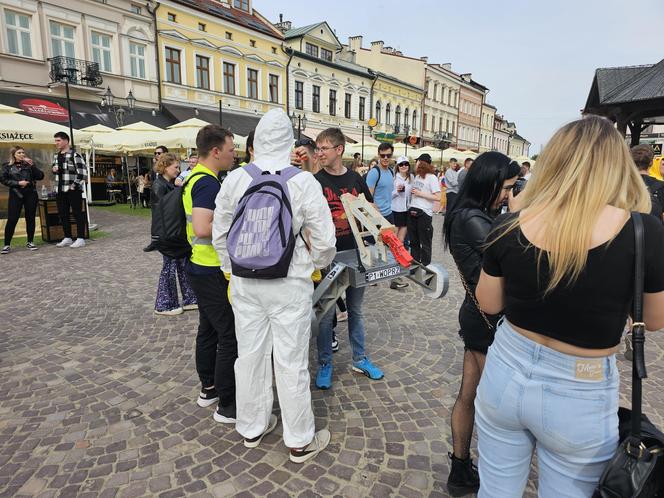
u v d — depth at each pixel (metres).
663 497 1.12
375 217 2.48
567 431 1.15
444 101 43.94
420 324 4.41
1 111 8.99
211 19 21.94
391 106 36.06
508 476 1.35
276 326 2.20
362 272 2.41
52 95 17.36
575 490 1.21
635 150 3.96
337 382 3.19
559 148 1.17
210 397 2.86
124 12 18.78
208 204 2.41
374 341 3.96
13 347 3.75
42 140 8.81
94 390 3.05
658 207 3.54
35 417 2.72
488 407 1.32
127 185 18.30
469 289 1.86
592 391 1.13
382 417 2.76
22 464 2.29
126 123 18.33
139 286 5.68
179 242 3.03
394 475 2.25
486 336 1.83
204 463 2.32
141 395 2.99
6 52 15.95
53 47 17.14
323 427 2.64
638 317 1.06
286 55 26.11
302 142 3.21
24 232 9.71
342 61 32.28
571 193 1.09
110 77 18.73
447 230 1.97
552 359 1.15
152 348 3.75
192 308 4.73
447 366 3.47
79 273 6.33
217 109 22.97
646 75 9.01
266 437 2.54
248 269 2.06
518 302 1.19
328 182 3.08
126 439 2.51
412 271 2.55
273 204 2.03
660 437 1.12
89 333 4.08
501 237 1.21
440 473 2.27
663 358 3.65
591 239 1.04
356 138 32.38
